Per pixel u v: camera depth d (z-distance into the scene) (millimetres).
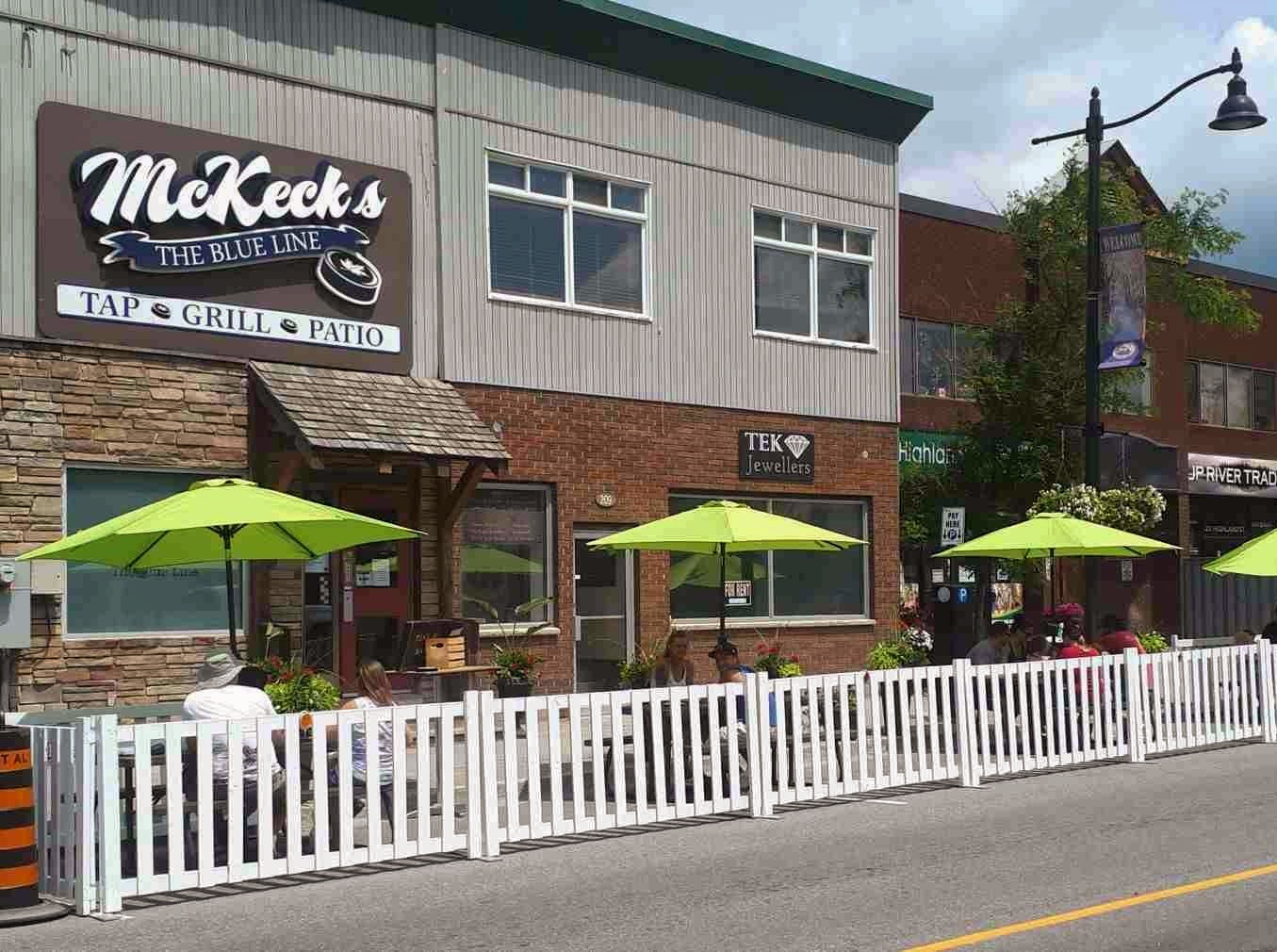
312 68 16266
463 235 17484
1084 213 25375
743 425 20438
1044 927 7789
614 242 19172
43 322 14148
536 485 18234
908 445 25344
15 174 14078
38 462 14062
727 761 12555
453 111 17469
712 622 20094
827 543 14859
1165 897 8516
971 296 26766
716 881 9086
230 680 10109
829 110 21672
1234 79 18625
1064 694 14695
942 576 25484
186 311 15086
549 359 18266
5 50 14062
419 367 17016
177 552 12266
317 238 16062
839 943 7438
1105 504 19906
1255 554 17703
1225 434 33094
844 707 12578
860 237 22312
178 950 7477
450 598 17094
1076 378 25297
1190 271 31875
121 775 9852
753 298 20688
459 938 7672
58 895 8641
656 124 19609
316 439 14789
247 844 10383
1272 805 11969
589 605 18812
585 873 9461
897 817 11555
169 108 15133
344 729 9586
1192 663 15906
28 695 13875
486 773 10180
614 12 18641
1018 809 11914
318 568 16250
